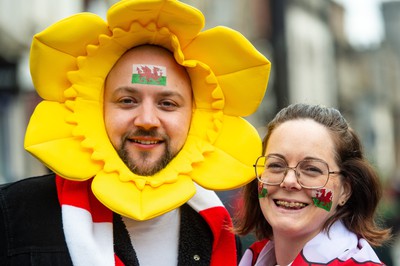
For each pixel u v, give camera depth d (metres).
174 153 2.90
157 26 2.81
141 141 2.84
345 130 2.86
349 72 31.89
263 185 2.83
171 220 2.97
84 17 2.77
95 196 2.76
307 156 2.75
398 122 40.12
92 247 2.66
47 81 2.80
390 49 39.28
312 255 2.71
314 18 25.80
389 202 10.62
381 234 2.87
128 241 2.84
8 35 9.07
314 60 25.50
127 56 2.86
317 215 2.76
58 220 2.75
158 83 2.84
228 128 3.02
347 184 2.85
